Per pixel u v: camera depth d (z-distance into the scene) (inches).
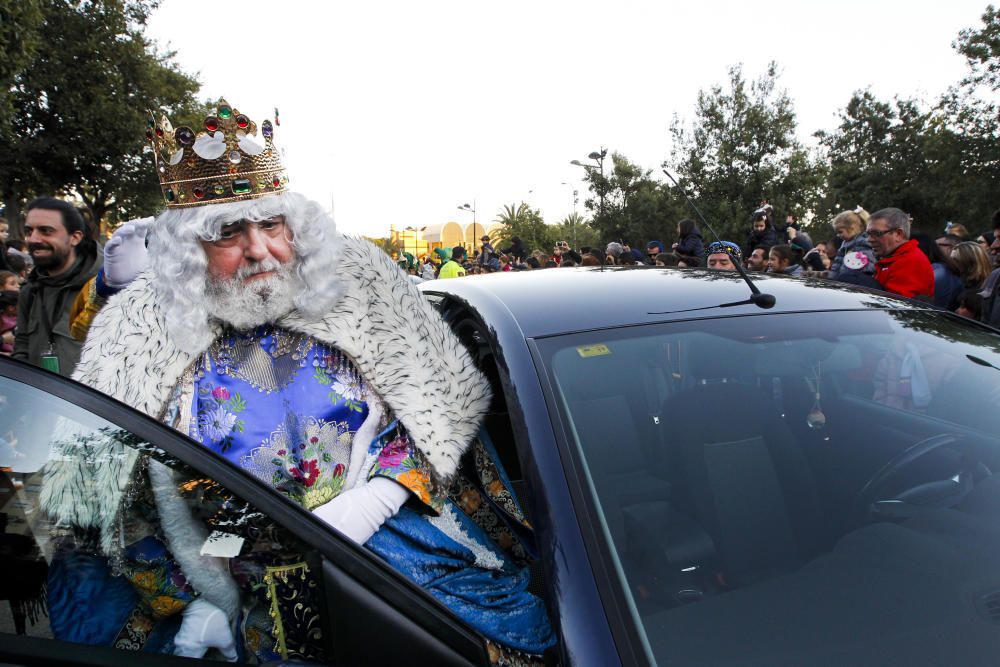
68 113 590.2
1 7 377.7
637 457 54.0
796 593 47.2
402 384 58.7
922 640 42.9
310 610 39.3
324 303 58.6
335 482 57.1
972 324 75.5
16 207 614.5
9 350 184.4
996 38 1046.4
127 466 40.7
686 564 48.6
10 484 41.1
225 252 56.6
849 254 184.2
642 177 1010.7
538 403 55.9
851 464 58.7
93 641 39.8
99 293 96.0
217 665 38.4
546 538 48.5
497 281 80.0
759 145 890.1
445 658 37.6
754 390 61.7
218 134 54.6
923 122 1262.3
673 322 65.8
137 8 639.1
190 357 56.7
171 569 41.6
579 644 42.4
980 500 54.5
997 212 210.1
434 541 57.2
